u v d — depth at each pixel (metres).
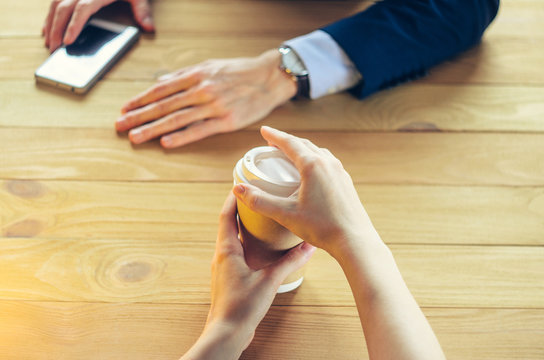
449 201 0.82
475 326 0.73
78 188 0.82
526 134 0.90
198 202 0.82
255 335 0.72
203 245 0.78
